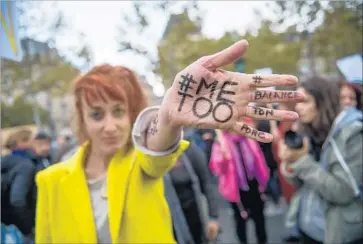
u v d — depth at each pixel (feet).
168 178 7.86
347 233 7.44
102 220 5.43
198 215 12.10
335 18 38.22
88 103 5.50
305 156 7.74
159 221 5.43
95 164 5.71
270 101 4.01
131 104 5.71
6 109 70.49
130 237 5.30
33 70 69.77
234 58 3.96
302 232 9.04
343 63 11.33
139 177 5.39
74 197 5.49
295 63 54.80
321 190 7.45
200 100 4.05
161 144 4.74
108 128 5.43
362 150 7.32
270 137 3.99
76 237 5.41
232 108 3.97
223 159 15.65
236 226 16.63
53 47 64.23
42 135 19.44
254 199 16.14
